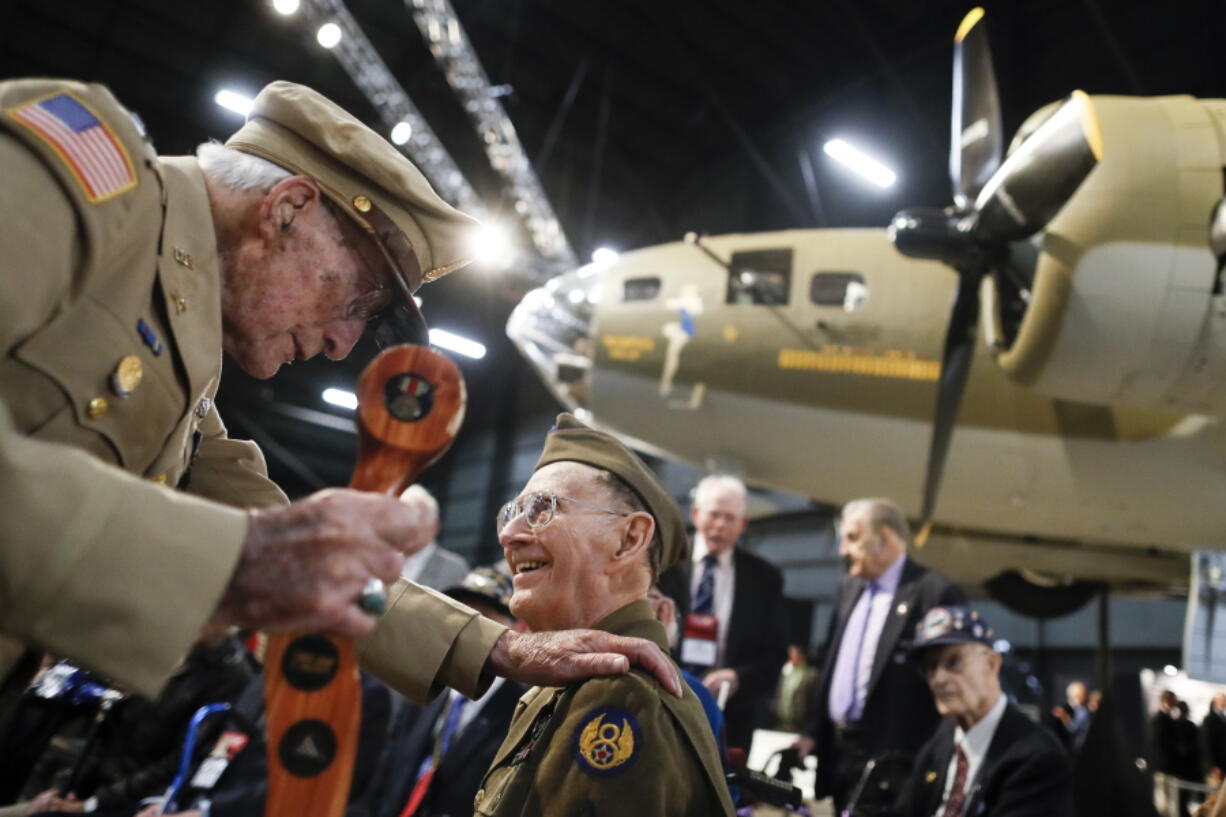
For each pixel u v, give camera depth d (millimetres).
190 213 1185
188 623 788
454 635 1399
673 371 6152
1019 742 2670
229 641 3373
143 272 1093
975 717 2783
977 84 4855
